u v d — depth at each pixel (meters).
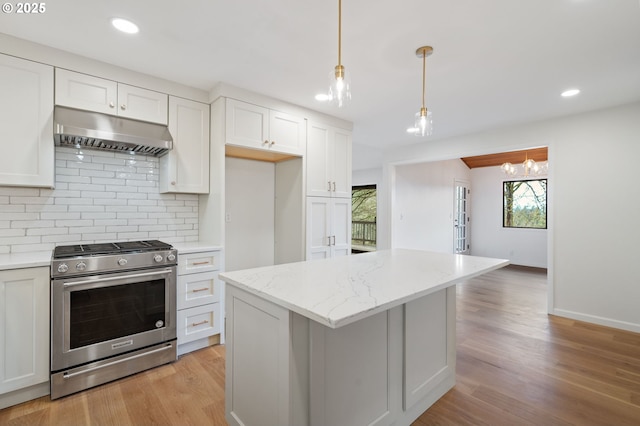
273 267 1.87
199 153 2.86
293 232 3.52
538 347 2.82
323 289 1.37
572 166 3.54
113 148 2.61
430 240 6.41
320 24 1.88
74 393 2.06
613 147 3.28
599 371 2.40
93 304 2.14
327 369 1.39
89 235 2.60
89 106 2.30
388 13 1.76
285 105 3.18
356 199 8.44
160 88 2.64
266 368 1.41
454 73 2.52
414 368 1.85
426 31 1.94
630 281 3.20
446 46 2.11
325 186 3.57
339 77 1.63
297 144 3.29
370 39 2.03
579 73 2.52
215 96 2.82
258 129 2.98
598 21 1.82
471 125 3.97
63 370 2.02
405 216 5.80
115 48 2.17
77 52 2.22
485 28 1.90
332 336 1.41
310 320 1.32
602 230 3.36
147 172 2.89
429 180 6.41
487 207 7.38
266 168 3.77
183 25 1.90
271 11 1.76
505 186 7.13
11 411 1.87
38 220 2.38
